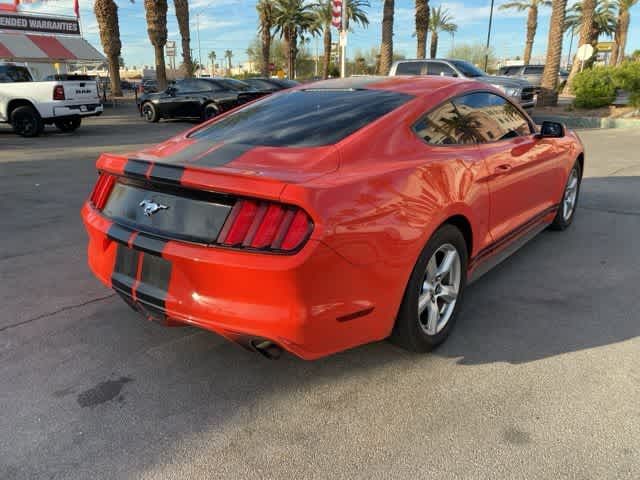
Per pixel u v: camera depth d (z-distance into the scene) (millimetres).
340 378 2814
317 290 2260
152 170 2525
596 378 2766
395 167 2668
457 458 2219
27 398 2660
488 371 2850
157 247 2447
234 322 2320
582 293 3840
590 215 5926
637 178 7875
